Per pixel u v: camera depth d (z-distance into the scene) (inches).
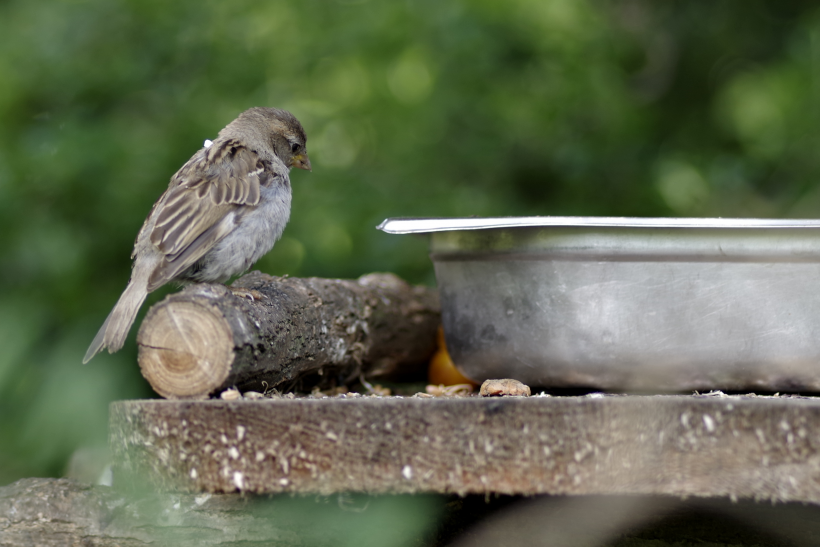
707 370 271.1
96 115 577.6
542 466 211.0
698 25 901.2
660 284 267.9
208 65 627.5
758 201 746.8
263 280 331.9
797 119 771.4
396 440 214.4
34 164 513.0
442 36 704.4
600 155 709.3
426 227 258.8
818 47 809.5
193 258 281.9
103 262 507.8
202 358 233.5
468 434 212.5
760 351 267.6
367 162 708.7
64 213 514.3
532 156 717.3
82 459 366.9
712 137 858.1
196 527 231.8
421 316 437.7
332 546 237.9
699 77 904.3
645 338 269.1
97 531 230.5
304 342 308.0
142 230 298.8
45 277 474.9
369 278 443.5
